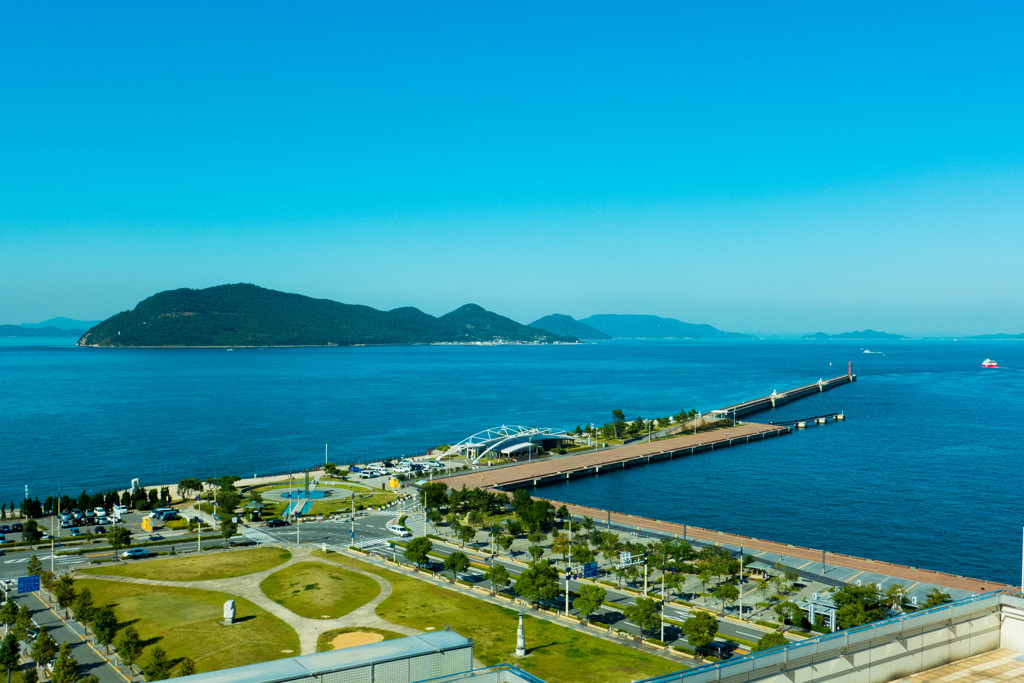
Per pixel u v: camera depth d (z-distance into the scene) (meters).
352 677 51.12
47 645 96.62
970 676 52.22
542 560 135.38
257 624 110.38
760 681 46.28
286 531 173.88
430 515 185.12
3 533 166.88
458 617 115.06
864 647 50.53
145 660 97.62
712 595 128.12
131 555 149.12
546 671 94.06
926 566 158.50
